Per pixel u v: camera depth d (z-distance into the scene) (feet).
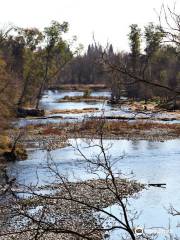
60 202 88.63
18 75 282.36
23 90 282.77
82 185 104.53
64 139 174.70
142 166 129.90
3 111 175.11
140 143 171.01
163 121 211.82
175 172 122.31
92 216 79.36
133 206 91.09
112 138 177.06
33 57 313.73
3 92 179.93
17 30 312.91
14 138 171.83
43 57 317.22
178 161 137.49
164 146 165.27
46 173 115.44
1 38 254.47
